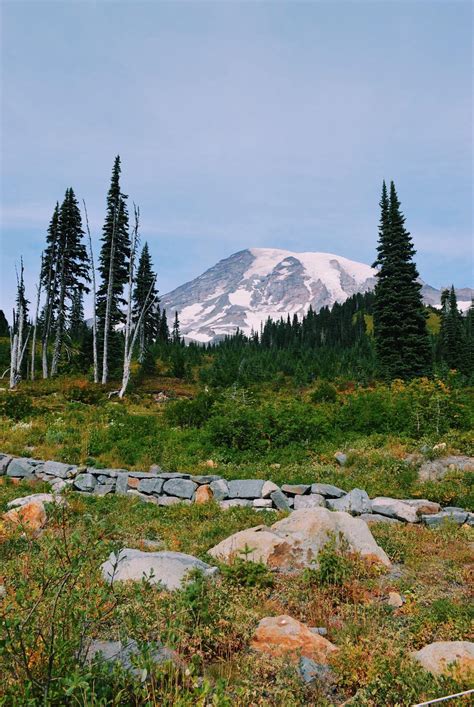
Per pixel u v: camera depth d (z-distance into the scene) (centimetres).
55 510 491
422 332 3575
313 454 1348
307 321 17300
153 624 457
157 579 589
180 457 1342
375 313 3722
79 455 1387
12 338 3641
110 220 4325
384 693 375
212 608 493
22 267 3741
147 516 999
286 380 5525
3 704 307
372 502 1009
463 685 370
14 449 1416
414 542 827
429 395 1609
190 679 376
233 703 344
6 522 781
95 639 436
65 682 292
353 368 6072
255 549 698
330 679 417
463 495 1038
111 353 4450
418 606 569
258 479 1145
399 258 3659
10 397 2044
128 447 1412
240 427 1397
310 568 677
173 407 1855
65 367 4631
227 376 4281
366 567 693
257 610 552
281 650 448
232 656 438
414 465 1224
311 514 781
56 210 4406
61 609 397
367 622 518
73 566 390
